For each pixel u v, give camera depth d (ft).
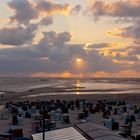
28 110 180.24
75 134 67.77
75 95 340.39
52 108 188.24
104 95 339.36
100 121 158.40
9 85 612.29
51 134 68.90
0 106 227.61
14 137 108.88
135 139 111.45
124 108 193.98
